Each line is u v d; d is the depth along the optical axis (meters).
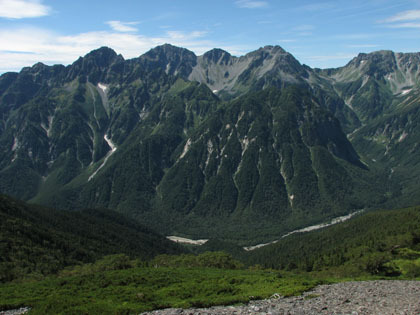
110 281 114.12
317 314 66.88
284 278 128.25
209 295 99.06
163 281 116.81
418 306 70.19
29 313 80.69
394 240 194.88
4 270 151.88
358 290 89.50
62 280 120.00
